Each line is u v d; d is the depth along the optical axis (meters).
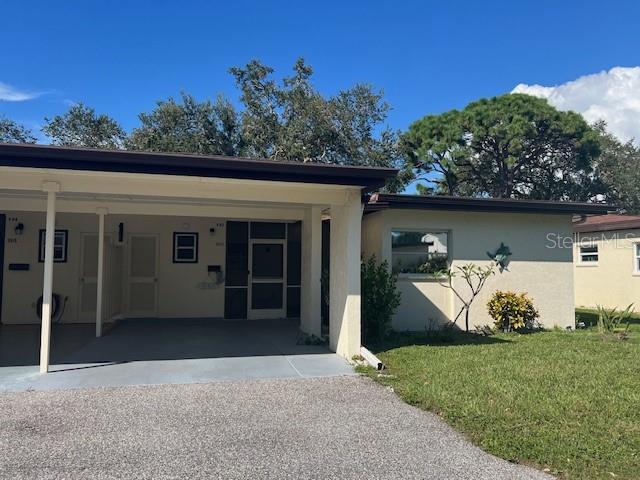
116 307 12.73
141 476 3.70
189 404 5.47
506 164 27.58
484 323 11.12
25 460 3.96
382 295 9.18
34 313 12.27
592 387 5.98
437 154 29.47
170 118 25.14
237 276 13.34
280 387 6.21
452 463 3.96
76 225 12.50
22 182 6.82
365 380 6.57
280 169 6.86
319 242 10.03
